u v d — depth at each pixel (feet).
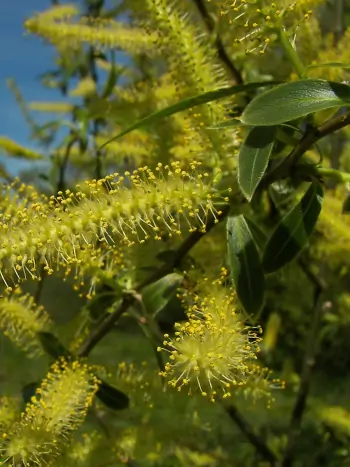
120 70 1.24
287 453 1.17
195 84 0.94
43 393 0.93
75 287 0.96
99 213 0.84
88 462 1.00
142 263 1.02
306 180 0.90
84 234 0.84
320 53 1.02
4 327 1.04
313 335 1.20
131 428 1.09
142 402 1.01
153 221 0.85
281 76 1.10
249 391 0.93
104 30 1.05
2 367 1.41
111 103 1.12
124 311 0.99
